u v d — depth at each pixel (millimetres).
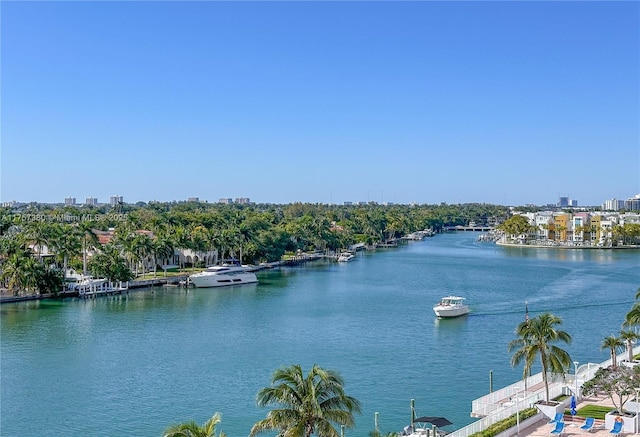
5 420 82500
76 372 104062
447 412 85812
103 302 178125
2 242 190250
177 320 150375
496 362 111438
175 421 82125
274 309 167250
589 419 70375
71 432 78750
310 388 49969
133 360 111625
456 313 153375
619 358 101625
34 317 152875
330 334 134250
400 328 141250
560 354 78000
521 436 68688
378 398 91500
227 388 95750
